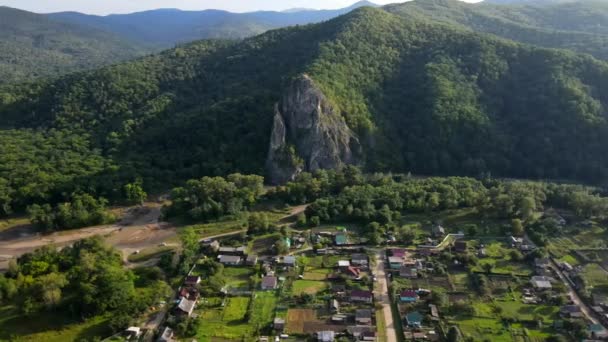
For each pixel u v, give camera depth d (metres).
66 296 105.88
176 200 159.62
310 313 104.06
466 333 97.50
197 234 144.88
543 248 129.25
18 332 97.62
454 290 113.38
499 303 108.19
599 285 115.81
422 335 96.69
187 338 95.69
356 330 97.69
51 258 119.19
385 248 134.62
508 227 144.38
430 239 139.38
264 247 134.75
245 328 99.00
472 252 131.88
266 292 111.94
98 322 100.62
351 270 119.62
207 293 110.19
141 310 103.69
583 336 95.75
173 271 119.69
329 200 157.25
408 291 110.19
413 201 157.88
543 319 102.50
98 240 125.44
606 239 139.88
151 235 145.62
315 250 131.75
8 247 139.00
